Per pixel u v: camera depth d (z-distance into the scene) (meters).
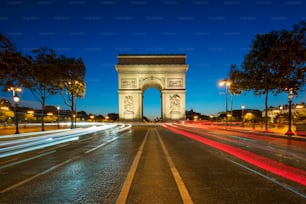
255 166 11.19
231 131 41.38
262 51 32.81
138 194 7.25
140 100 80.56
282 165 11.44
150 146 19.44
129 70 81.19
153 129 48.56
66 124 70.69
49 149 17.97
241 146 19.31
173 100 80.50
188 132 38.72
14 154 15.45
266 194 7.21
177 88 80.88
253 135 32.09
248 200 6.72
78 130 36.16
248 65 35.53
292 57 28.44
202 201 6.65
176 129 48.38
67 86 44.22
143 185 8.16
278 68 30.94
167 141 23.67
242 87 39.38
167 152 15.90
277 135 29.00
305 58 27.98
